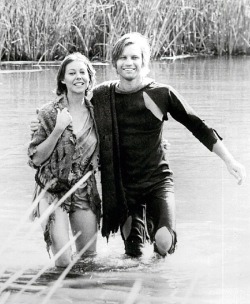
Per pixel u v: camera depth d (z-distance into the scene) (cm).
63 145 577
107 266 568
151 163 599
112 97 594
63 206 580
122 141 596
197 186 757
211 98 1195
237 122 1023
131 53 589
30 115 1062
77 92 584
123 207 596
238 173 600
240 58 1803
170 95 598
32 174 794
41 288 479
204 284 524
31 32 1675
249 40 1889
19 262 571
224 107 1123
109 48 1670
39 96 1205
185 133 989
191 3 1841
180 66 1609
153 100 593
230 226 647
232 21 1878
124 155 598
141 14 1705
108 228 605
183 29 1819
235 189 747
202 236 625
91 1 1708
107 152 591
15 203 700
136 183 600
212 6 1870
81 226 595
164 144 608
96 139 591
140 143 595
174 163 840
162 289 514
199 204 702
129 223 604
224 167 825
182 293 505
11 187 741
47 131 582
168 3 1806
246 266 560
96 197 597
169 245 572
